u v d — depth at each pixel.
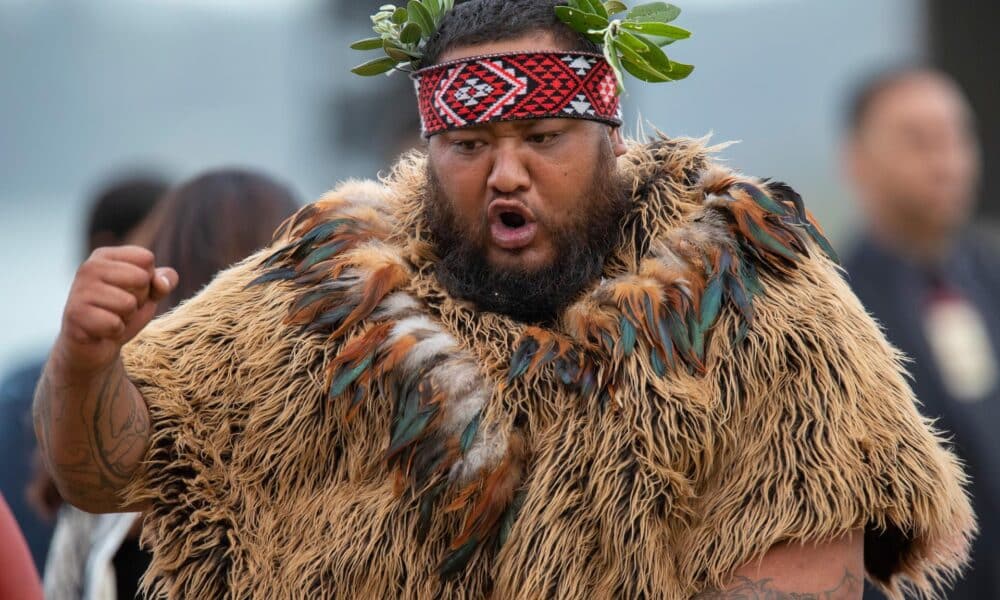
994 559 12.12
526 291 7.95
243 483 8.04
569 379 7.70
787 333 7.72
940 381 12.55
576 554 7.50
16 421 12.27
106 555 9.45
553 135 7.80
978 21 24.23
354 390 7.88
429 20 8.24
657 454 7.55
